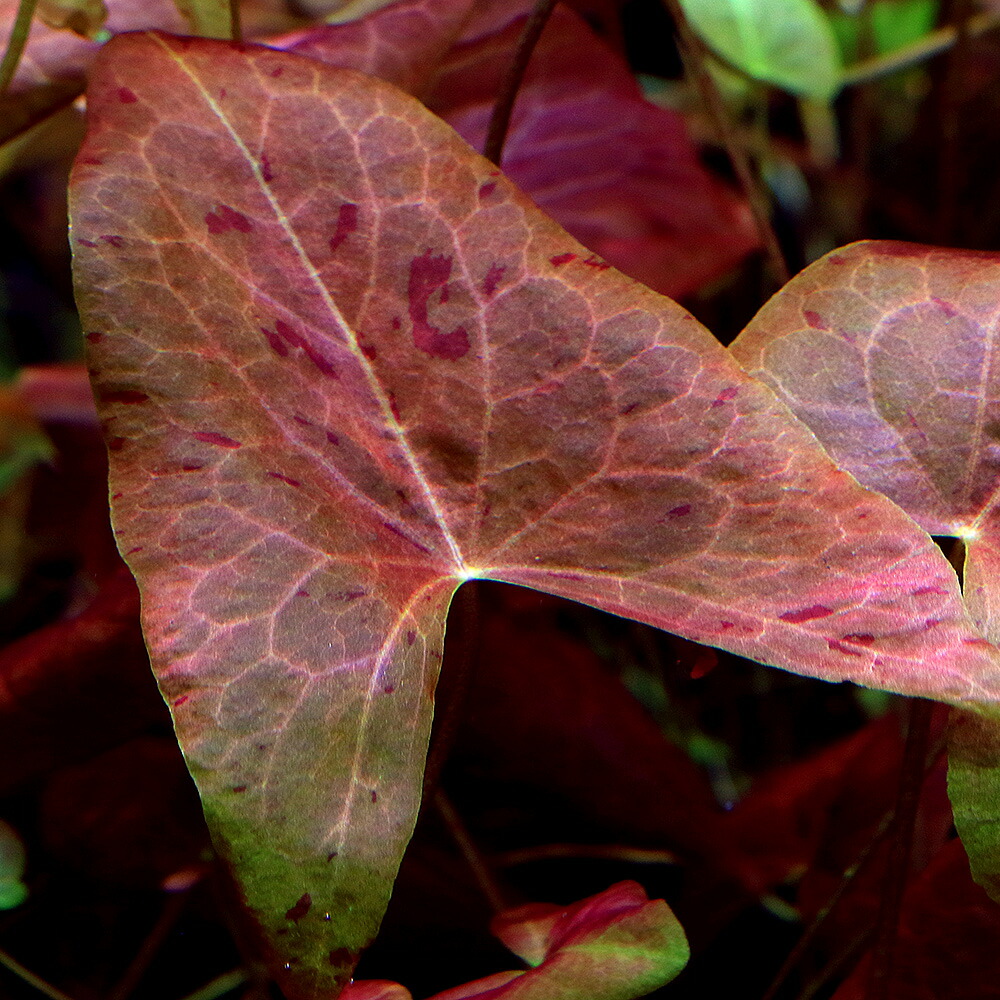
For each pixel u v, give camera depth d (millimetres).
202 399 452
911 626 445
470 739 572
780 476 459
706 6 670
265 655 440
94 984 607
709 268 666
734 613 450
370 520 459
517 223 471
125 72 465
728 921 586
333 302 468
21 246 1103
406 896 568
